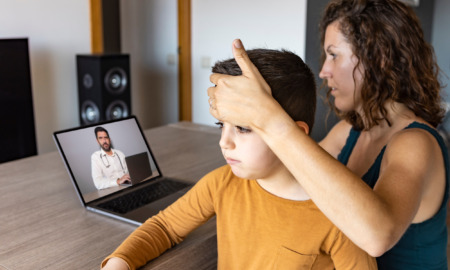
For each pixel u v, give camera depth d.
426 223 0.98
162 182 1.41
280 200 0.88
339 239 0.83
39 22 3.90
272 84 0.78
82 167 1.25
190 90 5.06
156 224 0.98
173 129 2.10
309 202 0.87
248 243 0.91
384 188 0.79
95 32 4.32
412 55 1.05
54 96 4.11
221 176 0.97
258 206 0.90
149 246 0.94
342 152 1.24
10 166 1.56
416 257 1.00
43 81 4.01
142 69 5.38
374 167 1.05
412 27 1.06
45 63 4.00
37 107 3.99
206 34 4.81
